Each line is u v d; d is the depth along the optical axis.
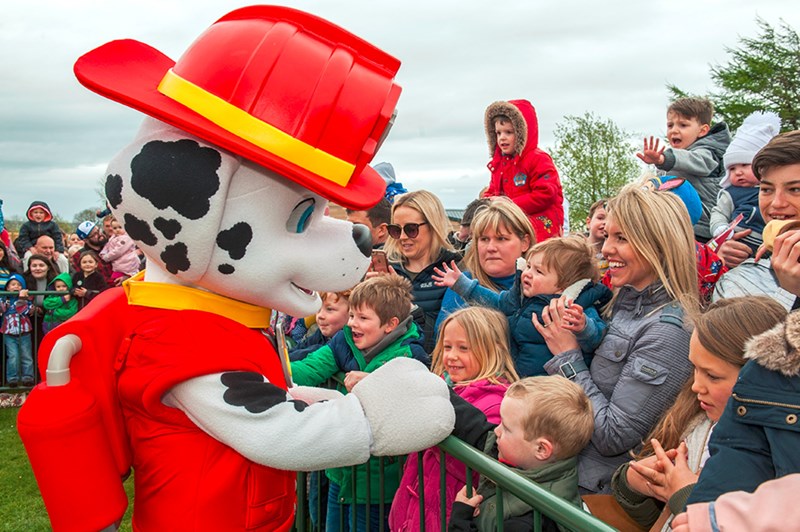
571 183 26.30
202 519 1.82
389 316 2.94
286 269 1.88
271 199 1.84
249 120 1.69
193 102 1.71
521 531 1.84
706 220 4.40
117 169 1.79
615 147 26.05
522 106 5.39
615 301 2.61
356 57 1.85
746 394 1.45
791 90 29.38
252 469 1.87
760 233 3.48
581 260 2.76
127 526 4.40
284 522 2.00
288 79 1.73
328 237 2.00
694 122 4.76
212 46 1.78
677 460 1.85
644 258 2.41
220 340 1.82
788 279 1.84
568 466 2.03
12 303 7.47
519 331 2.78
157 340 1.80
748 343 1.50
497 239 3.43
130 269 8.02
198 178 1.74
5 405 7.36
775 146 2.41
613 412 2.26
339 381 2.93
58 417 1.68
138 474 1.89
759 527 1.27
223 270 1.84
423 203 3.79
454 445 1.86
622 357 2.38
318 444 1.80
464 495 1.93
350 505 3.03
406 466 2.42
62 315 7.52
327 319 3.52
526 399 2.05
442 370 2.86
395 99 1.84
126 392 1.81
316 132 1.72
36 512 4.72
